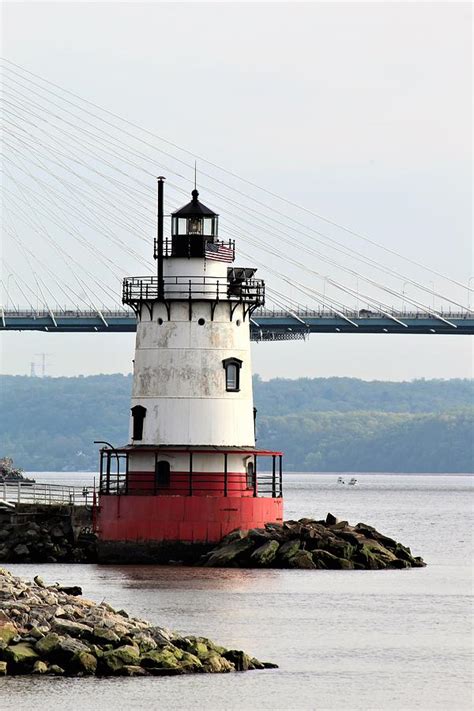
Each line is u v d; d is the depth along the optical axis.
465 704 138.00
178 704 134.75
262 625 173.25
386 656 157.12
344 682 144.88
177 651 146.38
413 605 191.12
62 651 143.00
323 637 166.62
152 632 149.75
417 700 139.00
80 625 146.62
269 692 139.88
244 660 148.88
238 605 187.00
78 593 167.00
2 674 141.00
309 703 137.12
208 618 176.62
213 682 142.50
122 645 145.25
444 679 147.12
